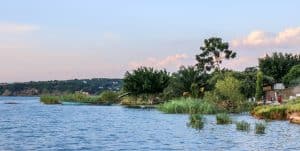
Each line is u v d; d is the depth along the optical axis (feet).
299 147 115.55
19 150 111.86
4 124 206.80
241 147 116.37
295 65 436.76
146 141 131.85
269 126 176.14
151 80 444.55
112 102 496.64
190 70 391.04
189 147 117.19
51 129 178.29
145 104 441.27
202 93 367.86
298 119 189.88
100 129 177.37
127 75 452.35
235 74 361.10
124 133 158.81
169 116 256.52
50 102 505.25
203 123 182.19
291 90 352.90
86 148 116.06
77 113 304.50
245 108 279.90
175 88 397.19
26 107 419.13
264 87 360.07
